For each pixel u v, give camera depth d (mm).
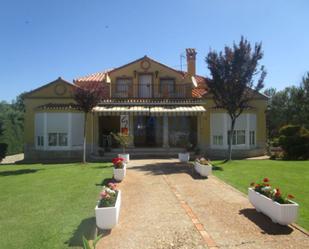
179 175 21641
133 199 15258
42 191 17156
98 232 10883
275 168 24406
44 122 34969
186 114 35031
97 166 26844
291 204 11078
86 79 42062
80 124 35312
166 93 39781
